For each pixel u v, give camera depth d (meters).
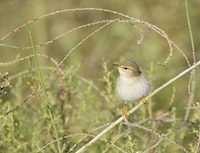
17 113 13.05
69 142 12.54
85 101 13.40
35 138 12.46
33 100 13.62
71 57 18.38
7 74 11.20
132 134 12.76
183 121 12.77
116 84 13.10
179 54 17.97
